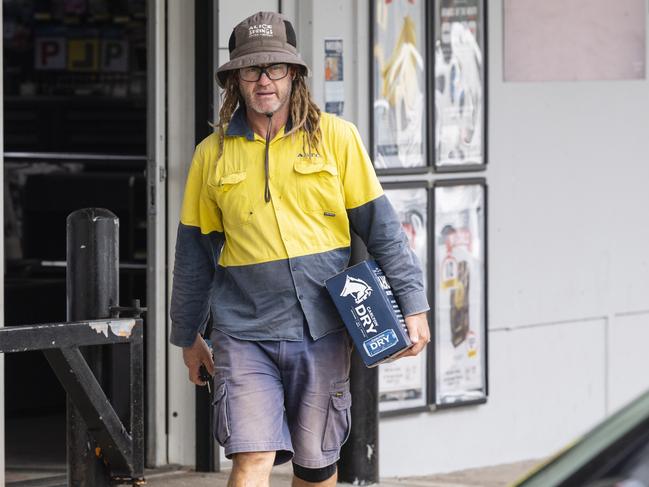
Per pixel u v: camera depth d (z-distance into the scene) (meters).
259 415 11.26
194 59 16.39
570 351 19.78
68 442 11.74
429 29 17.86
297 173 11.33
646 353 20.58
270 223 11.34
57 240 21.47
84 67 27.66
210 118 16.30
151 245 16.55
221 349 11.51
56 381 20.30
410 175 17.84
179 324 11.99
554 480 6.58
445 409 18.41
